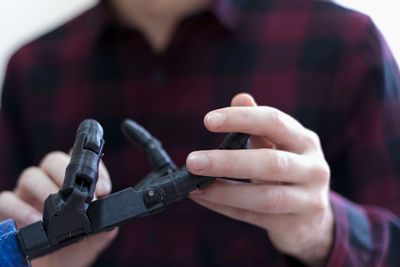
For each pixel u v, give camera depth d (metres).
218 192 0.37
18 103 0.75
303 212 0.38
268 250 0.58
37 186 0.43
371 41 0.62
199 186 0.34
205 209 0.60
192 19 0.63
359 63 0.61
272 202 0.37
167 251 0.60
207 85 0.64
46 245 0.31
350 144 0.61
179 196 0.34
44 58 0.73
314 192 0.38
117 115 0.66
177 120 0.64
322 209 0.39
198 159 0.33
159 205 0.33
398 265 0.50
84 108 0.69
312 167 0.37
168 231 0.61
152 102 0.65
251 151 0.35
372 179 0.59
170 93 0.64
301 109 0.62
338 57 0.62
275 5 0.68
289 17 0.66
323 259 0.46
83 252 0.47
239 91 0.63
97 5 0.73
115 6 0.67
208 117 0.35
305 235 0.41
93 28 0.71
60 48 0.73
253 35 0.65
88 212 0.32
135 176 0.64
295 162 0.36
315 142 0.39
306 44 0.63
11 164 0.74
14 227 0.32
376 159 0.59
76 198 0.30
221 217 0.59
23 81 0.73
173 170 0.37
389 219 0.52
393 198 0.57
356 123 0.61
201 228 0.60
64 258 0.46
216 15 0.62
